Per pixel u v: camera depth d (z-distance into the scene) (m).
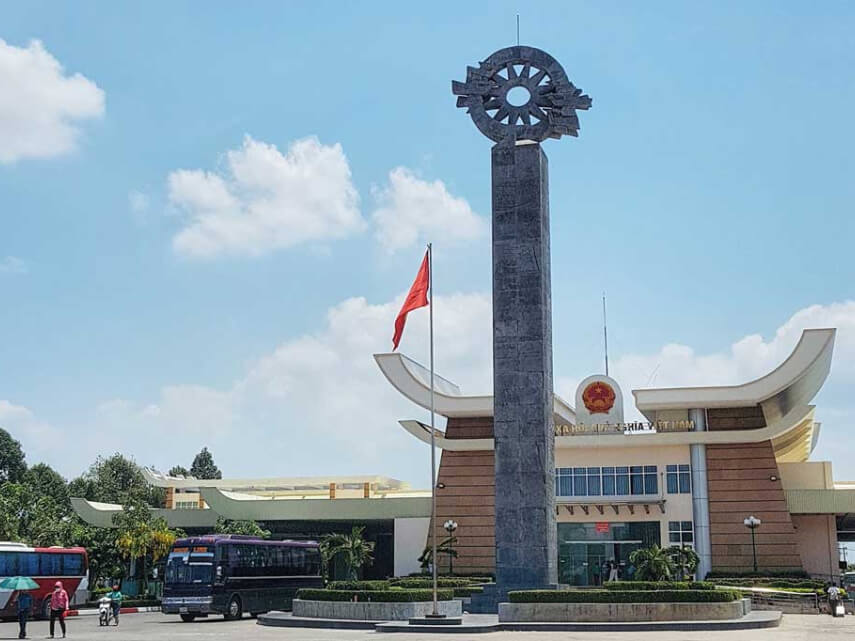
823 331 67.94
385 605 42.81
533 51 48.84
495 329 46.62
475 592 48.03
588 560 74.44
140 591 82.38
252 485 98.88
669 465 74.06
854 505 72.44
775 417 81.12
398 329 46.28
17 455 126.31
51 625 37.62
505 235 47.19
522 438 45.34
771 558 71.00
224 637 36.56
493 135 48.28
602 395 75.88
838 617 48.59
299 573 57.12
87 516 87.25
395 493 96.75
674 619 38.88
